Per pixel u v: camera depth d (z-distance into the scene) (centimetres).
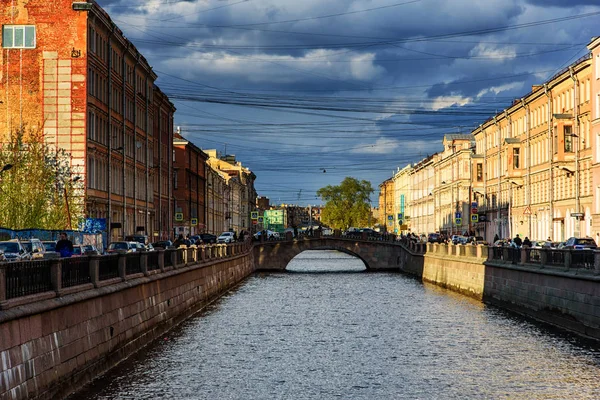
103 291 2902
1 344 1938
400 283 8256
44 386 2236
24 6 6178
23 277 2164
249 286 7844
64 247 3412
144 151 8612
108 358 2986
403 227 14038
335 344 3844
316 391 2797
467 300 6134
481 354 3509
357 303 5953
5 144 6028
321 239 11169
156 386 2817
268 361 3366
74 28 6200
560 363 3250
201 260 5778
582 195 7788
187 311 4950
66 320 2480
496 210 11162
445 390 2805
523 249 4972
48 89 6178
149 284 3850
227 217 16850
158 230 9412
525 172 9712
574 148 7975
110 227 6862
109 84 6944
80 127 6162
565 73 8062
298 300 6244
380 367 3241
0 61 6181
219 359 3394
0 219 5031
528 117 9550
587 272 3822
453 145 14438
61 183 5538
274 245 11012
